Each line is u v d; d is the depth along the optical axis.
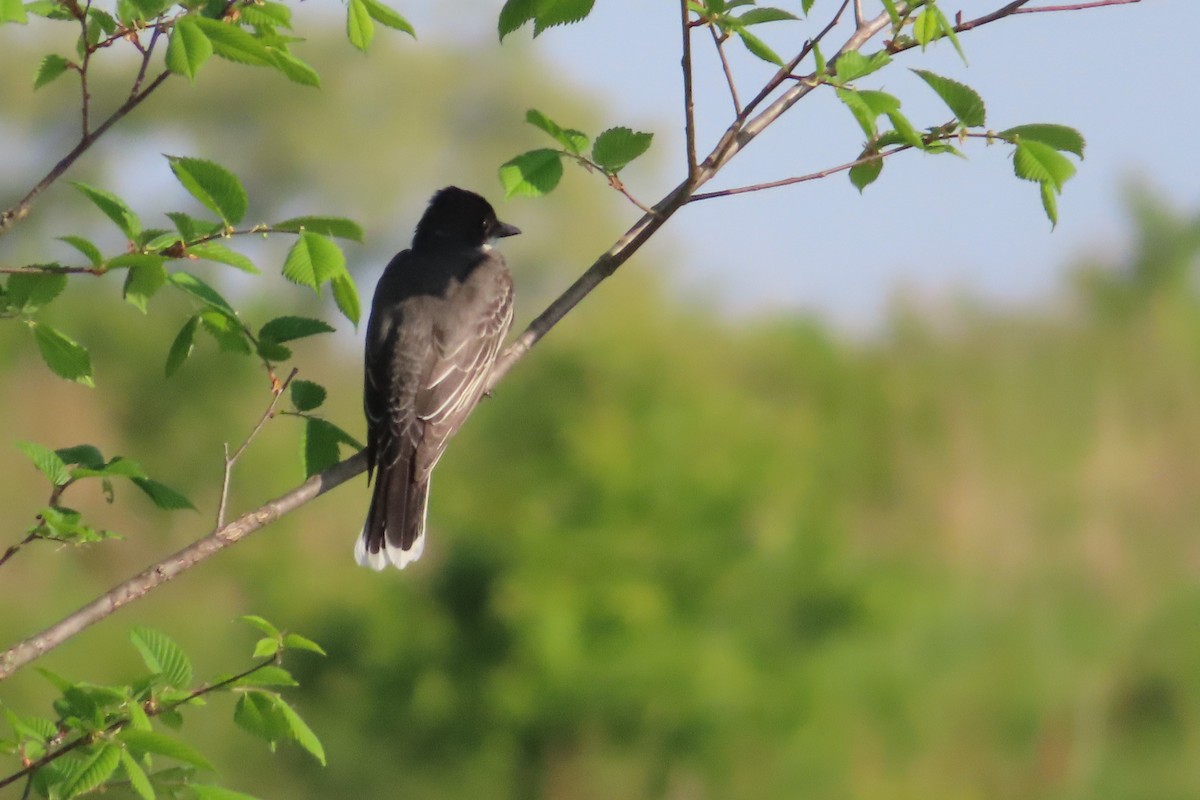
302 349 23.72
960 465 18.14
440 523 14.29
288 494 5.52
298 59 4.83
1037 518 18.30
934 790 14.85
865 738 14.75
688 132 5.80
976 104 5.29
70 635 4.93
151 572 5.11
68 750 4.76
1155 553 18.22
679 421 14.12
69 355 5.33
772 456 14.32
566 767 13.84
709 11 5.43
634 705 13.43
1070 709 16.77
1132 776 16.80
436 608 14.27
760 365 16.97
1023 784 16.16
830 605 14.26
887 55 5.11
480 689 13.80
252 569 16.67
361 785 14.27
